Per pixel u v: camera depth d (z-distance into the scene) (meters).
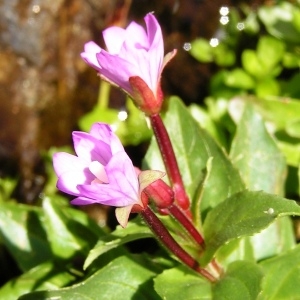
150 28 0.15
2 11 0.27
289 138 0.23
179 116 0.19
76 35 0.28
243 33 0.27
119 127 0.27
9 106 0.29
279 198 0.15
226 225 0.15
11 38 0.28
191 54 0.28
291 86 0.25
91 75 0.29
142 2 0.28
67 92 0.29
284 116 0.23
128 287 0.17
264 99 0.23
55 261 0.20
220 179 0.18
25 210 0.21
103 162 0.14
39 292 0.17
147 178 0.13
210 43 0.27
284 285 0.17
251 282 0.16
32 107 0.29
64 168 0.14
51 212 0.20
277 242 0.19
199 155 0.18
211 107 0.25
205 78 0.28
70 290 0.17
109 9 0.28
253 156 0.19
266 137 0.19
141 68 0.14
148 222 0.14
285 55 0.26
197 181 0.16
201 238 0.15
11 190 0.29
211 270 0.16
